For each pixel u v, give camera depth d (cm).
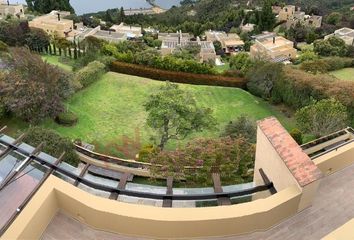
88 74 2888
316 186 838
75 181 891
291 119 2731
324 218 857
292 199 820
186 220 769
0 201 795
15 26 4241
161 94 2184
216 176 976
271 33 6531
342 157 993
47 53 4056
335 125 2077
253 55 4894
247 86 3147
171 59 3256
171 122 2156
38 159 909
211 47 5356
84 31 5812
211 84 3222
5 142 946
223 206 805
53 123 2345
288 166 854
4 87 2211
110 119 2498
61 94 2414
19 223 729
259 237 813
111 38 5562
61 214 834
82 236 793
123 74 3231
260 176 1014
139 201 874
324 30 7006
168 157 1520
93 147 2128
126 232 795
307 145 1272
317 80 2717
